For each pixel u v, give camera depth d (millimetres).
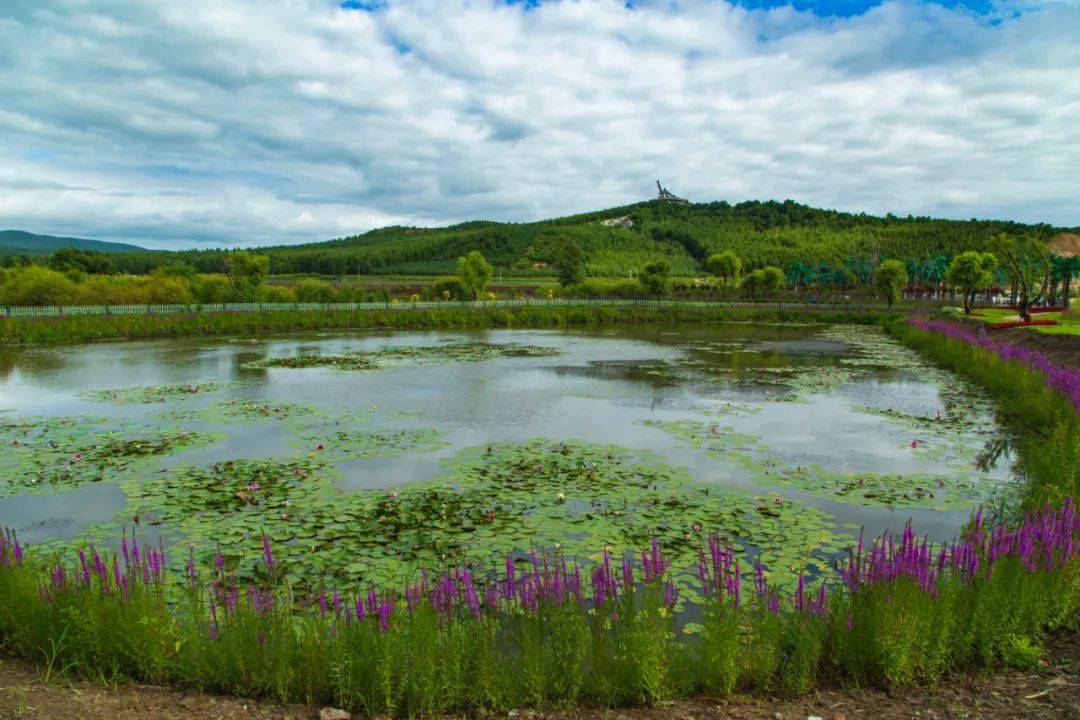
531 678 3840
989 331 26688
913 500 7844
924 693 3910
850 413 13000
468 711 3814
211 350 23469
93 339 26688
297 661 3990
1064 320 28250
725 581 4516
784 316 43531
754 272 63062
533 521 7004
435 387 15766
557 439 10742
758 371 18984
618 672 3904
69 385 15781
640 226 155750
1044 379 12938
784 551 6219
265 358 21203
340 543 6363
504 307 42156
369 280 91500
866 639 4098
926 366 20266
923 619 4051
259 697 3910
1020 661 4156
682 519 7102
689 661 4090
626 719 3682
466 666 3889
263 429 11273
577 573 4629
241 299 40469
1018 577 4367
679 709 3791
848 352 24359
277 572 5676
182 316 30422
